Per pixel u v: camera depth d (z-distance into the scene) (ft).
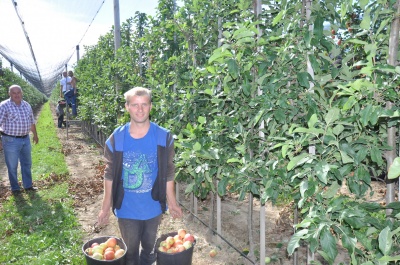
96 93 40.06
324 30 9.04
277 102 8.66
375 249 7.01
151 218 10.16
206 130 12.40
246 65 9.37
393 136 7.53
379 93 6.50
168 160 9.93
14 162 21.25
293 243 6.45
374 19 6.99
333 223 6.55
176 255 10.79
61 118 59.41
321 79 8.81
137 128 9.41
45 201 20.24
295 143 7.30
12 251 13.94
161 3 18.12
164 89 16.12
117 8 28.32
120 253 10.28
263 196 8.72
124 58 25.58
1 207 19.56
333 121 7.15
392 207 6.77
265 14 11.18
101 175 25.81
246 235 15.15
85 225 17.03
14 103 20.90
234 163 11.21
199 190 13.06
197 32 14.83
